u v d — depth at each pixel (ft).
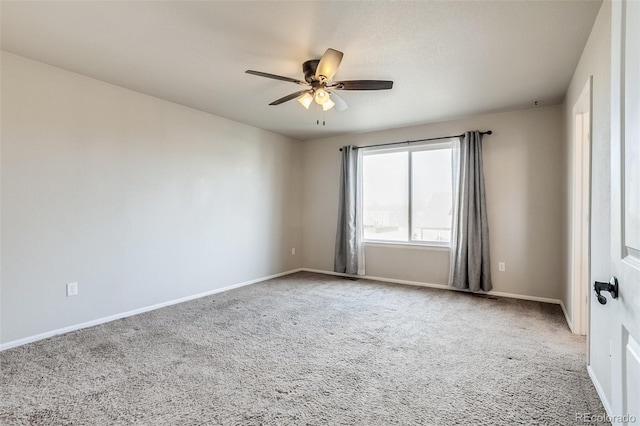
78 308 10.07
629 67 3.27
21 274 8.95
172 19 7.26
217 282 14.48
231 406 6.12
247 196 15.96
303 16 7.11
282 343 9.01
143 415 5.85
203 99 12.34
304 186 19.27
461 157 14.30
